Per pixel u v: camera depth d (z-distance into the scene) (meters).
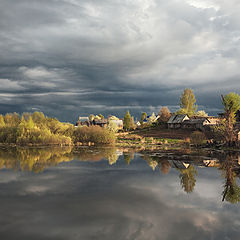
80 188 21.23
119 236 12.30
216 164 34.44
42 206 16.61
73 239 11.98
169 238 12.15
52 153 47.09
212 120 96.31
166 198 18.56
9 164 33.47
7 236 12.23
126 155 44.56
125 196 18.95
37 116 89.06
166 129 107.75
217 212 15.78
